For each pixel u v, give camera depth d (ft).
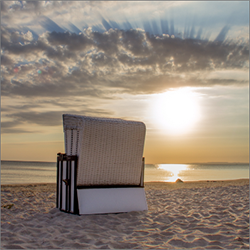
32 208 19.35
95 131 17.01
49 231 13.21
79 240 11.89
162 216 16.63
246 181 48.24
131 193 18.30
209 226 14.30
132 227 14.15
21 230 13.12
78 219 15.47
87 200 16.75
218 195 26.71
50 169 116.88
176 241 11.78
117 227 14.11
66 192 17.89
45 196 24.88
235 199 23.88
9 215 16.99
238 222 15.16
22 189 29.45
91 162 17.06
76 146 17.20
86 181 17.08
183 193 28.25
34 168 126.72
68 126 17.38
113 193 17.69
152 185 38.58
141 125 18.72
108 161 17.61
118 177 18.07
